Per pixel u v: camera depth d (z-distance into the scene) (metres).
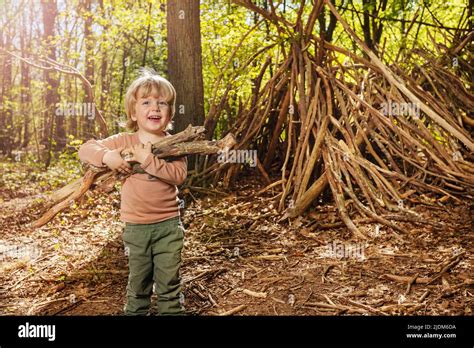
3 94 15.87
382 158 6.04
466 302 2.99
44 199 6.20
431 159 5.49
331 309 3.00
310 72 5.96
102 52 12.28
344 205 4.74
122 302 3.18
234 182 6.20
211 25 8.47
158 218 2.68
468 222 4.50
